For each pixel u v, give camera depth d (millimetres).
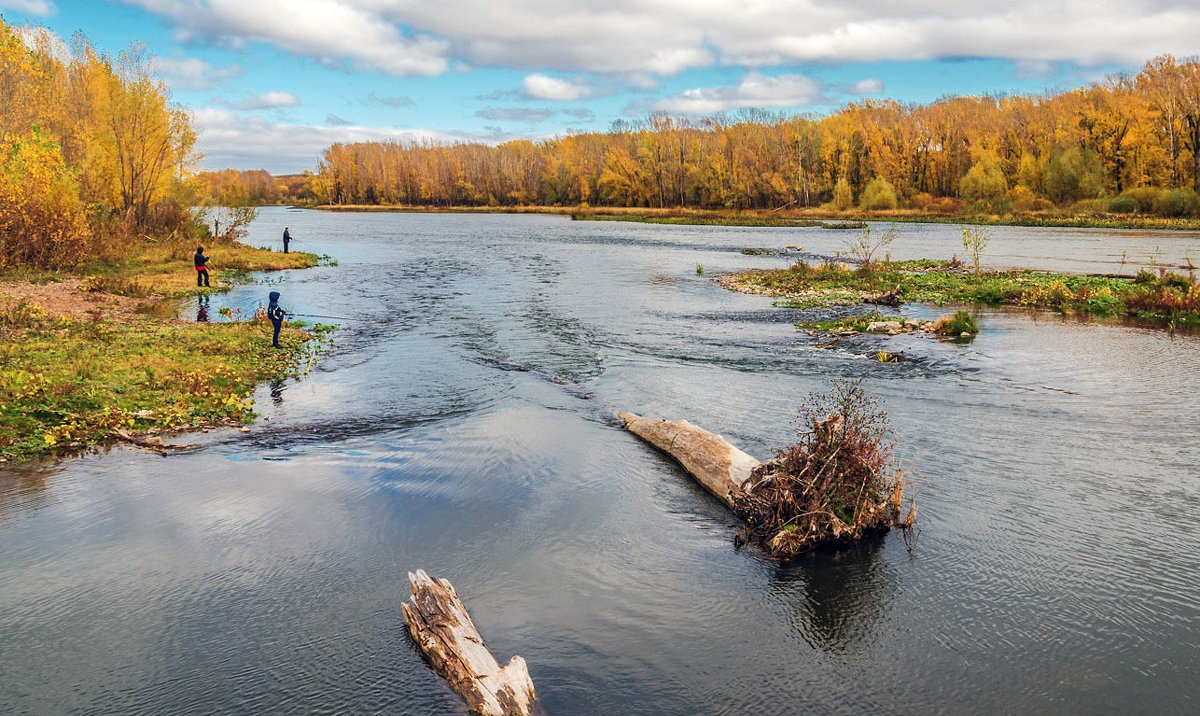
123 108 40344
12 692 5688
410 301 27875
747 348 19297
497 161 156125
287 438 11836
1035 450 11109
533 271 39219
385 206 156625
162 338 18297
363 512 9109
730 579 7645
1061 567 7711
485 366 17109
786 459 8953
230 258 38250
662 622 6855
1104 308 24875
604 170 131250
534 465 10758
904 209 99562
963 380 15492
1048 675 6055
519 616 6930
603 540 8477
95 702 5605
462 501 9484
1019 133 103312
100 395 13133
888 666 6203
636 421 12305
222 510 9078
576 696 5832
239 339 18859
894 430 12078
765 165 112375
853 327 21844
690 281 34938
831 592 7355
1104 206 79688
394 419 12914
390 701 5695
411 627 6516
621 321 23688
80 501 9242
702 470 10219
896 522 8812
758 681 6027
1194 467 10344
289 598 7129
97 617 6727
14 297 22984
